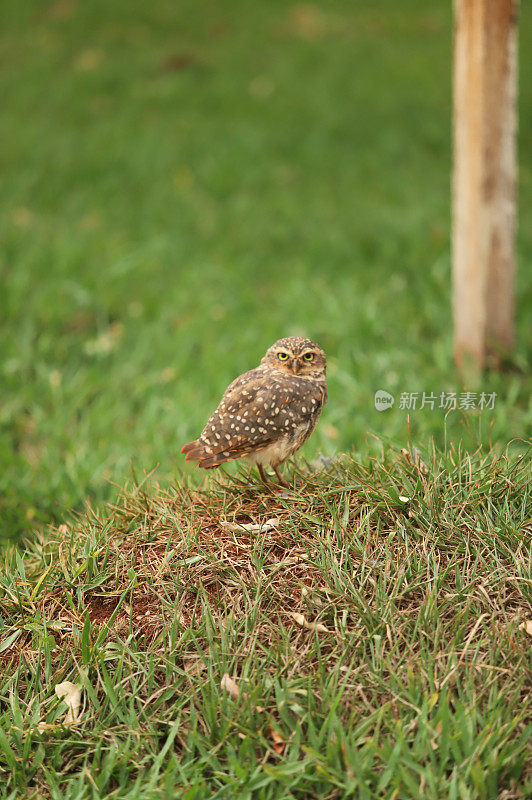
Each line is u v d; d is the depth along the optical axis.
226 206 19.08
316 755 4.47
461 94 10.14
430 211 17.83
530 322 12.56
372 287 14.43
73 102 25.50
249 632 5.32
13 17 32.28
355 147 22.16
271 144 22.23
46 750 4.94
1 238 16.91
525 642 5.03
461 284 10.73
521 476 6.27
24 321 13.29
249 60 28.42
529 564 5.42
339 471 6.54
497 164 10.11
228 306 14.12
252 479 6.87
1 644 5.63
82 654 5.35
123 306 14.25
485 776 4.31
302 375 6.56
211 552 5.95
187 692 5.08
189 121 23.84
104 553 6.17
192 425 10.09
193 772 4.63
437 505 5.92
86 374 11.76
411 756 4.44
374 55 28.84
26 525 8.17
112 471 9.20
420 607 5.23
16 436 10.52
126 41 30.27
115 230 17.66
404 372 10.95
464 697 4.74
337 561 5.68
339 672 4.99
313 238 17.00
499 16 9.63
